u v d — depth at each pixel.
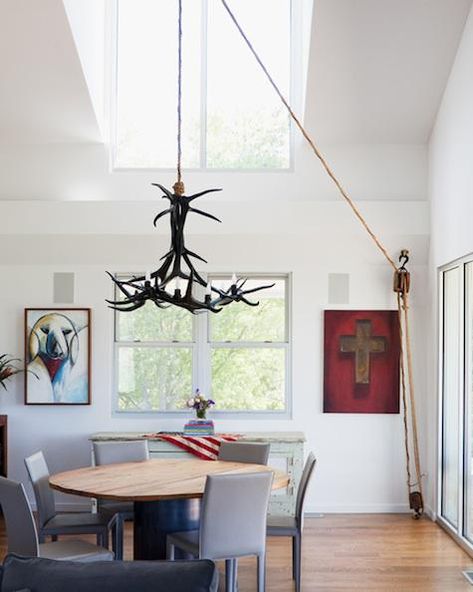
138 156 7.59
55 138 7.40
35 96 6.91
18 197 7.44
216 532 4.38
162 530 4.95
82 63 6.59
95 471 5.20
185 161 7.57
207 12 7.65
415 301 7.46
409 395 7.43
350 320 7.46
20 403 7.49
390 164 7.43
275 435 7.14
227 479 4.36
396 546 6.18
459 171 6.30
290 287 7.55
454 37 6.38
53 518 5.21
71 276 7.51
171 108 7.61
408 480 7.29
